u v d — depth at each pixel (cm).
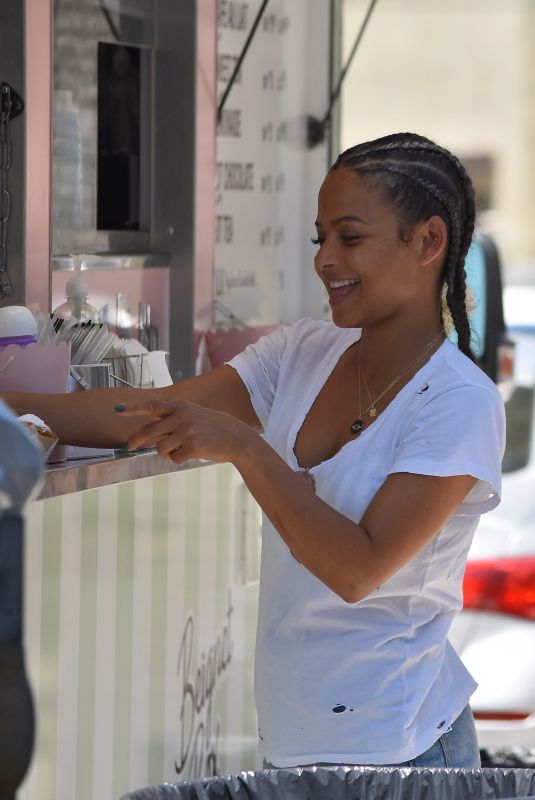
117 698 626
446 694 515
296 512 461
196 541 707
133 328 798
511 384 1308
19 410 547
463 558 507
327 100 1012
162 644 670
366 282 501
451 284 518
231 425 466
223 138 894
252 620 799
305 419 530
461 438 478
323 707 500
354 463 496
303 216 1016
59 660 570
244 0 900
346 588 466
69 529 571
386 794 425
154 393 560
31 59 666
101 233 779
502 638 971
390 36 5184
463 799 421
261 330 839
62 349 561
